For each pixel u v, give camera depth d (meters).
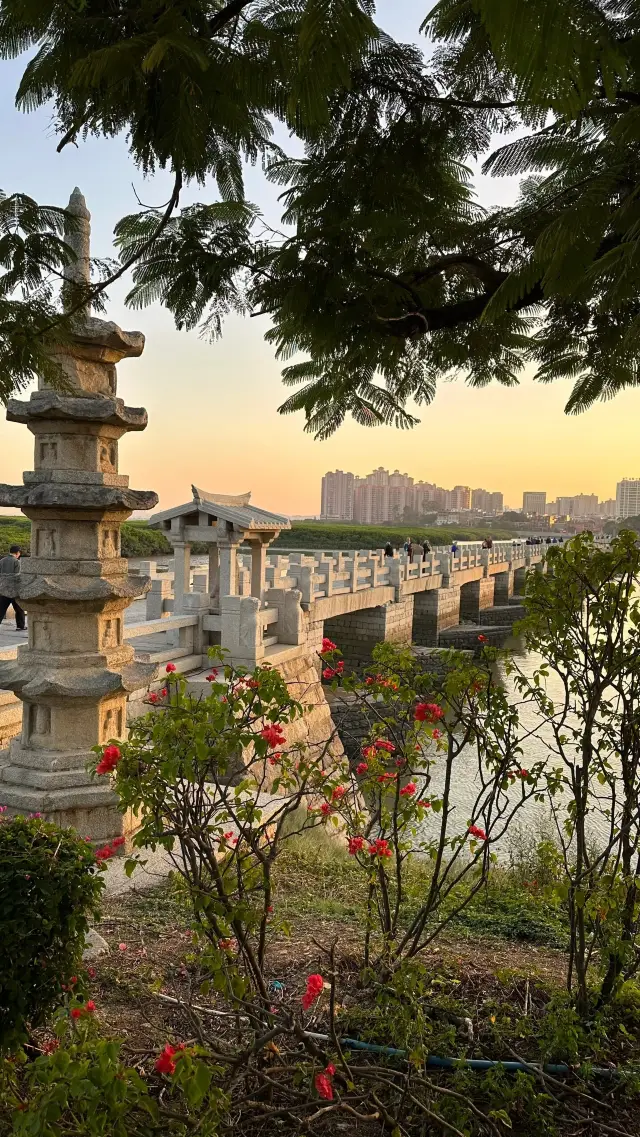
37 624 5.88
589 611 3.33
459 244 3.28
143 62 1.67
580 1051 3.19
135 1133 2.09
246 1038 3.19
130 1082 1.88
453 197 3.05
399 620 25.62
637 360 3.28
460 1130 2.63
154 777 2.52
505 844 8.70
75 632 5.88
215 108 2.01
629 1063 3.06
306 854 6.12
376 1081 2.81
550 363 3.70
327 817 3.48
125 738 6.28
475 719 3.52
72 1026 2.56
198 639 12.89
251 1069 2.56
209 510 12.79
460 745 3.52
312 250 2.84
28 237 2.32
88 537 5.87
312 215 2.94
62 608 5.77
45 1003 2.89
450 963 4.03
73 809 5.71
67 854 3.10
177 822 2.56
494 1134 2.73
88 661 5.85
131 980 3.86
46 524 5.84
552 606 3.39
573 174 2.70
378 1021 3.15
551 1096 2.77
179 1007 3.46
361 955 4.07
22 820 3.33
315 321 3.06
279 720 2.67
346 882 5.59
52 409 5.54
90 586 5.81
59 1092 1.81
